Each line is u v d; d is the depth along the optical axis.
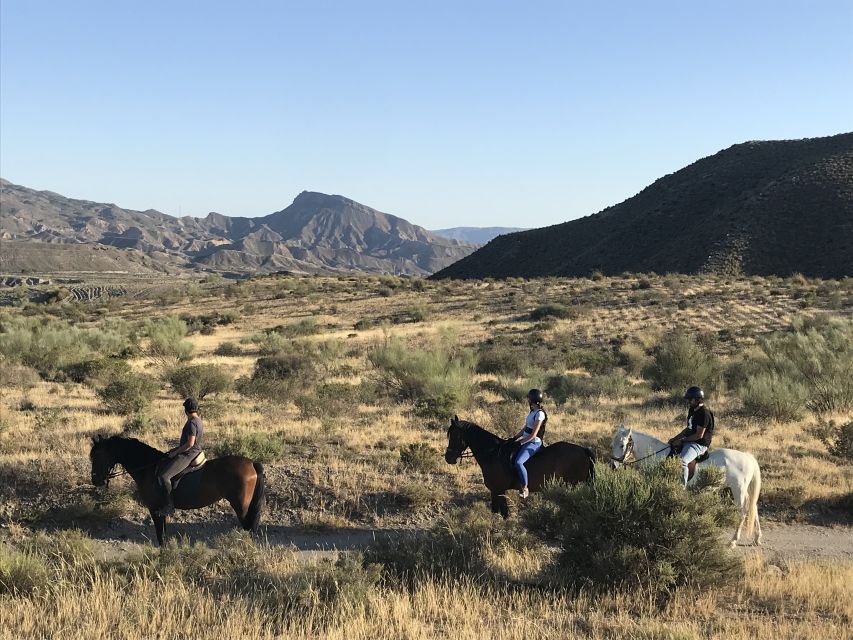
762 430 21.42
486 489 14.59
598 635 7.57
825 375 25.52
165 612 7.77
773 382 24.42
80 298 179.00
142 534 12.65
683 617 8.31
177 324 50.94
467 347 48.53
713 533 8.95
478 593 8.80
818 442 19.62
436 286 86.62
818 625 8.09
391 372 30.02
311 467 15.11
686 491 9.20
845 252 94.06
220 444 15.80
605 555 8.87
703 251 104.06
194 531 12.82
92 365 33.41
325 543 12.26
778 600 9.04
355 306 74.38
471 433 12.10
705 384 31.02
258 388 27.36
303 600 8.06
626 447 11.82
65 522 12.86
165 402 25.33
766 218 106.62
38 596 8.13
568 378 31.47
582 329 55.62
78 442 16.66
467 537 10.35
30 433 18.05
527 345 50.31
